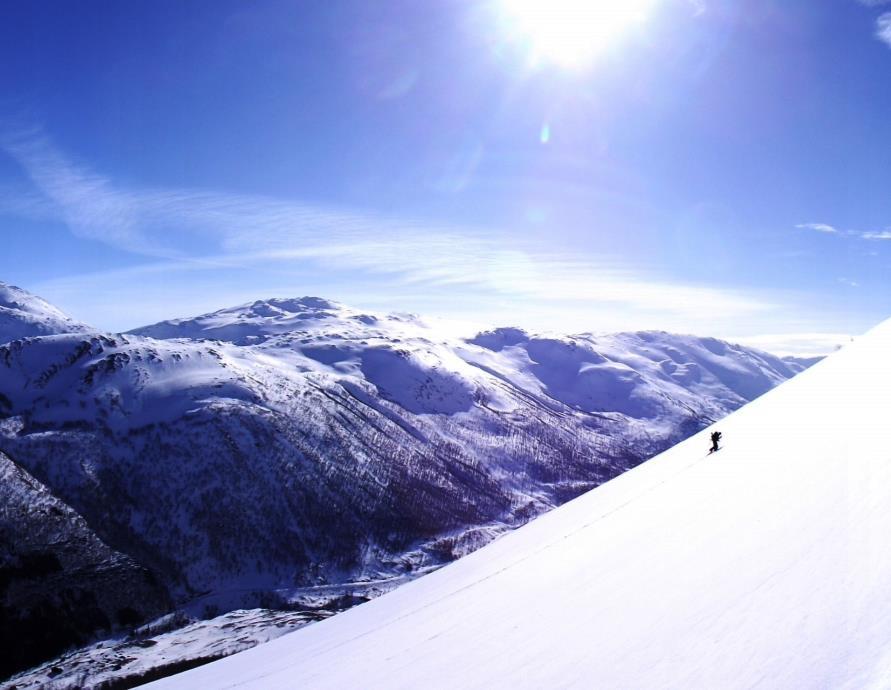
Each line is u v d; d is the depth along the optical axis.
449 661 10.23
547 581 13.69
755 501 11.88
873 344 25.34
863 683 4.62
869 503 8.66
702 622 7.39
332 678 12.14
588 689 6.89
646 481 23.02
